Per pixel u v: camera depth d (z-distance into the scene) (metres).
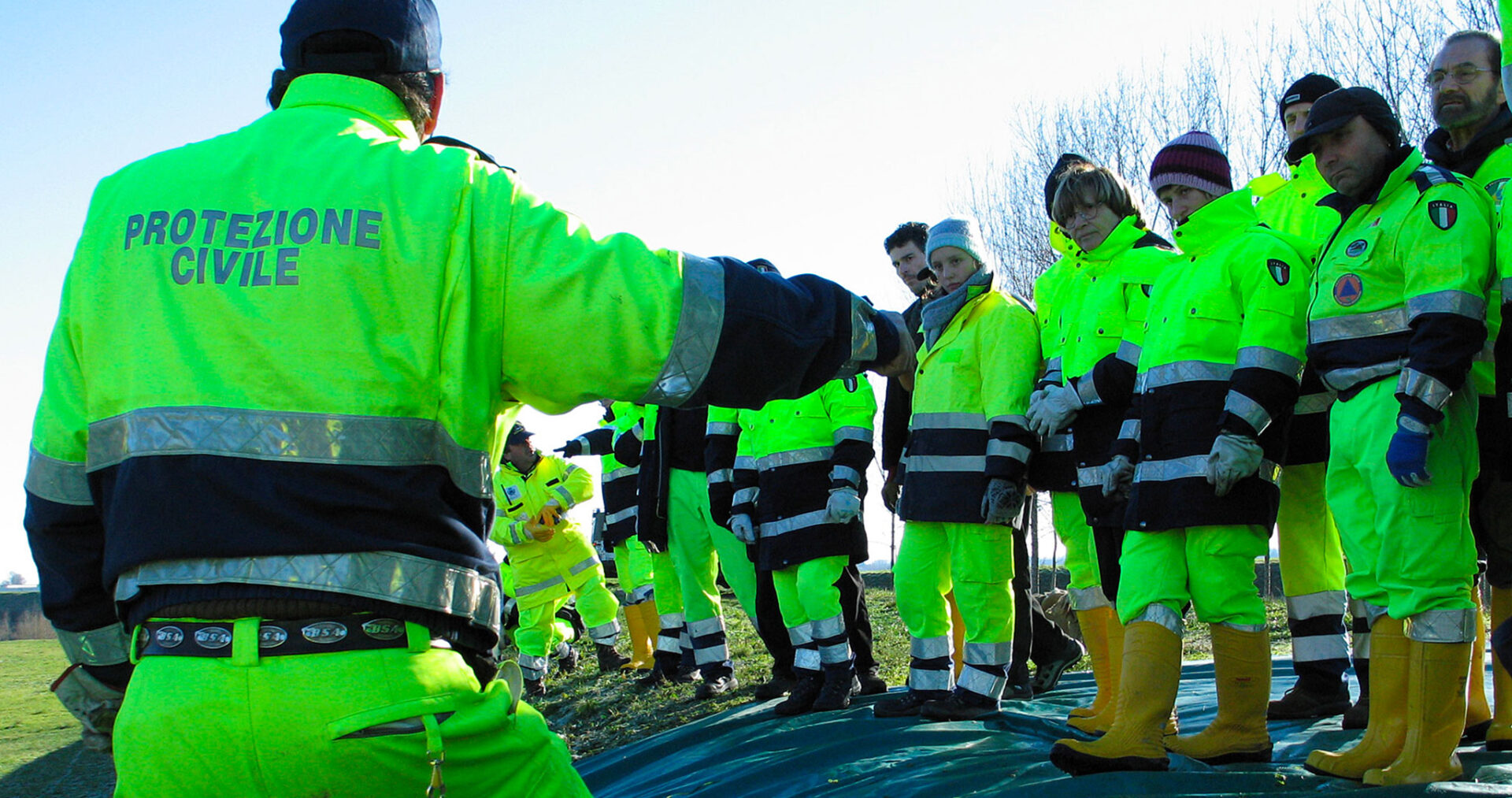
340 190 1.71
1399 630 3.09
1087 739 4.07
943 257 4.87
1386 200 3.20
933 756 4.01
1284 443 3.61
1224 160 3.74
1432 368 2.87
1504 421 3.37
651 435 7.46
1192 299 3.61
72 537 1.82
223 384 1.62
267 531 1.58
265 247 1.67
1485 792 2.63
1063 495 4.57
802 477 5.73
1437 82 3.93
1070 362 4.32
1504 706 3.40
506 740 1.75
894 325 2.00
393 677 1.60
